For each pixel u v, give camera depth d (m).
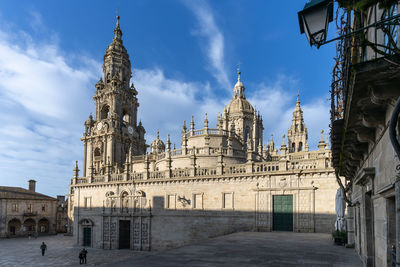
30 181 97.00
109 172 53.28
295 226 36.25
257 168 41.09
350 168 16.09
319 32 5.80
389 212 8.26
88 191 54.81
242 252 19.73
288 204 37.56
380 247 9.56
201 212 42.81
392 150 7.37
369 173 10.12
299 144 96.88
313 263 15.80
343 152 13.36
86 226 54.03
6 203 79.94
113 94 77.75
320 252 19.61
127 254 44.50
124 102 81.00
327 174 35.50
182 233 43.88
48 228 88.88
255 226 38.75
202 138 55.22
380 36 8.30
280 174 38.09
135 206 48.84
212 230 41.69
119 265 15.30
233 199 40.94
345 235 23.34
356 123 9.29
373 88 6.87
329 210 34.81
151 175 48.47
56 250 52.31
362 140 10.05
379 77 6.52
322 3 5.61
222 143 55.03
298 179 37.06
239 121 83.06
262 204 38.75
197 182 43.88
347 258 17.17
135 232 48.28
